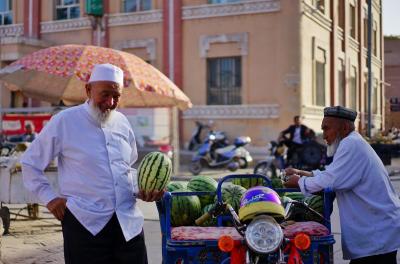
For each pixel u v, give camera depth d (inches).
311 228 174.9
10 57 971.3
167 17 957.8
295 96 880.3
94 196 169.3
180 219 211.8
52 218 420.2
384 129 1638.8
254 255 152.6
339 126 190.1
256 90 902.4
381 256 180.5
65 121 171.3
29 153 172.4
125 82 422.9
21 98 1019.9
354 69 1253.7
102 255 169.2
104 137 172.9
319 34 983.0
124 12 999.6
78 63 408.5
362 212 181.9
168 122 763.4
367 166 181.8
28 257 305.7
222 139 813.9
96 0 1000.2
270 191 160.6
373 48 1498.5
